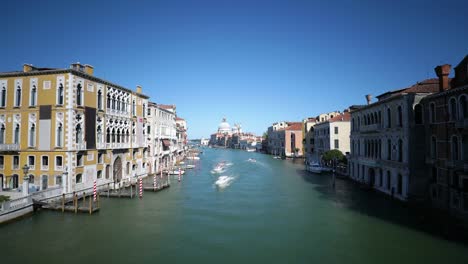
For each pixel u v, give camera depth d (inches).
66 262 587.5
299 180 1674.5
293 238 725.3
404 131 964.6
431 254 611.2
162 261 597.9
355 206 1011.3
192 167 2426.2
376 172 1229.1
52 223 821.2
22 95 1072.2
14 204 825.5
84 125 1101.1
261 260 604.4
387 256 610.9
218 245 684.1
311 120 2923.2
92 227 798.5
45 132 1042.7
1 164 1085.8
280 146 3853.3
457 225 762.8
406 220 833.5
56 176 1031.6
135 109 1533.0
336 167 1950.1
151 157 1819.6
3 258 600.1
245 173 2027.6
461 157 757.9
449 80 990.4
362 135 1379.2
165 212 960.3
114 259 605.0
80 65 1135.0
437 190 874.1
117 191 1239.5
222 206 1045.8
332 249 655.1
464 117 758.5
